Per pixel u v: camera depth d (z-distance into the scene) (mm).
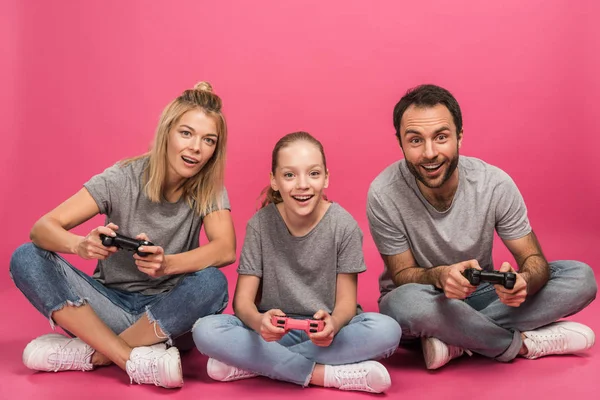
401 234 2143
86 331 1947
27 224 3750
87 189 2061
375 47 3984
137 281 2125
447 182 2062
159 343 2002
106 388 1906
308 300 2041
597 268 3203
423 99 1991
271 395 1876
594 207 3891
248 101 4016
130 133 4000
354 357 1906
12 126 3893
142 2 3984
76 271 2035
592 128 3926
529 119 3965
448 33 3967
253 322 1906
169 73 4012
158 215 2104
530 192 3951
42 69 3936
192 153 2018
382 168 3969
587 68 3920
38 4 3928
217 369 1936
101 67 3975
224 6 4004
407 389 1913
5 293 2902
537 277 2039
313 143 2006
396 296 2053
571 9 3918
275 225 2066
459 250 2113
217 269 2021
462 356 2178
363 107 3988
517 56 3953
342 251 2039
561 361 2111
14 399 1815
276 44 4008
